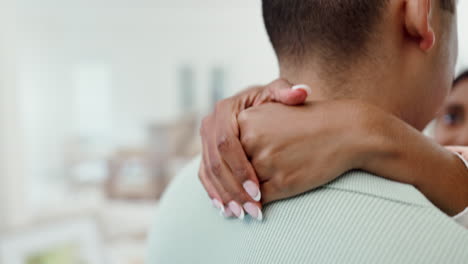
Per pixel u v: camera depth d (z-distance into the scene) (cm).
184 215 47
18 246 152
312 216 33
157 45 688
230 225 39
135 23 674
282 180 33
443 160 34
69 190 450
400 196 31
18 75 236
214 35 689
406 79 38
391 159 32
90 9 621
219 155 36
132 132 698
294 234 33
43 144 643
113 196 378
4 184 225
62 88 661
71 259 161
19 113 237
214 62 698
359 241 30
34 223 248
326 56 37
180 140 463
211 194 38
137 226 276
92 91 681
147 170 399
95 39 670
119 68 686
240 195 34
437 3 38
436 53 39
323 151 32
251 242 35
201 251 42
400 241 29
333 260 31
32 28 626
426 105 41
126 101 695
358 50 36
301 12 37
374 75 37
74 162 604
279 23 40
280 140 33
